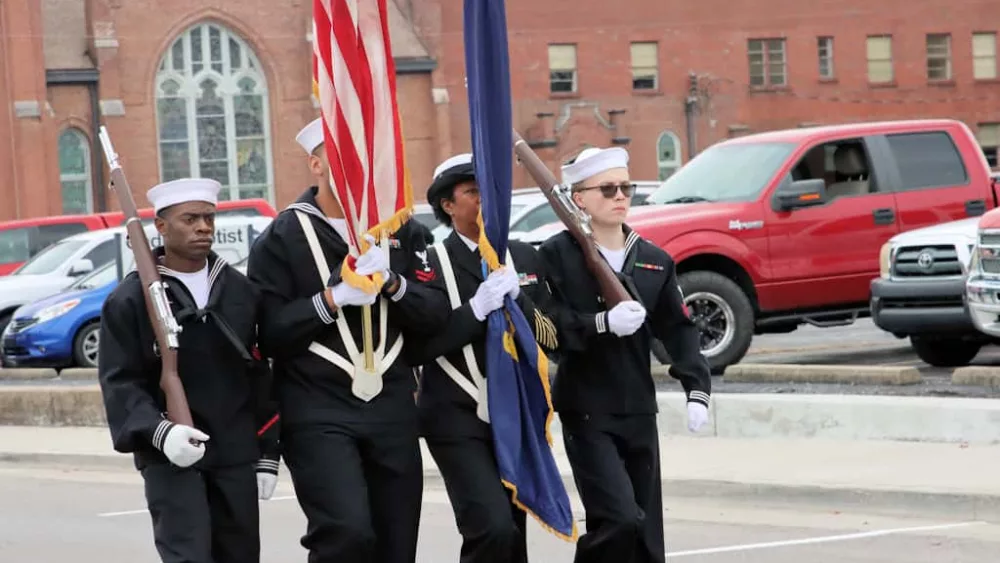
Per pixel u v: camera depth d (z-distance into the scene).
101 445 24.44
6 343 37.22
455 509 10.72
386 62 10.69
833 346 31.42
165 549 9.98
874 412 19.48
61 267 40.72
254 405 10.41
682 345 11.49
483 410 10.73
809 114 97.06
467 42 10.76
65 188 84.25
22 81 81.81
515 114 92.44
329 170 10.68
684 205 24.66
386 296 10.41
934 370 24.91
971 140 26.34
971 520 15.88
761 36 96.12
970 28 99.75
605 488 10.87
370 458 10.52
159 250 10.61
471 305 10.65
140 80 85.56
